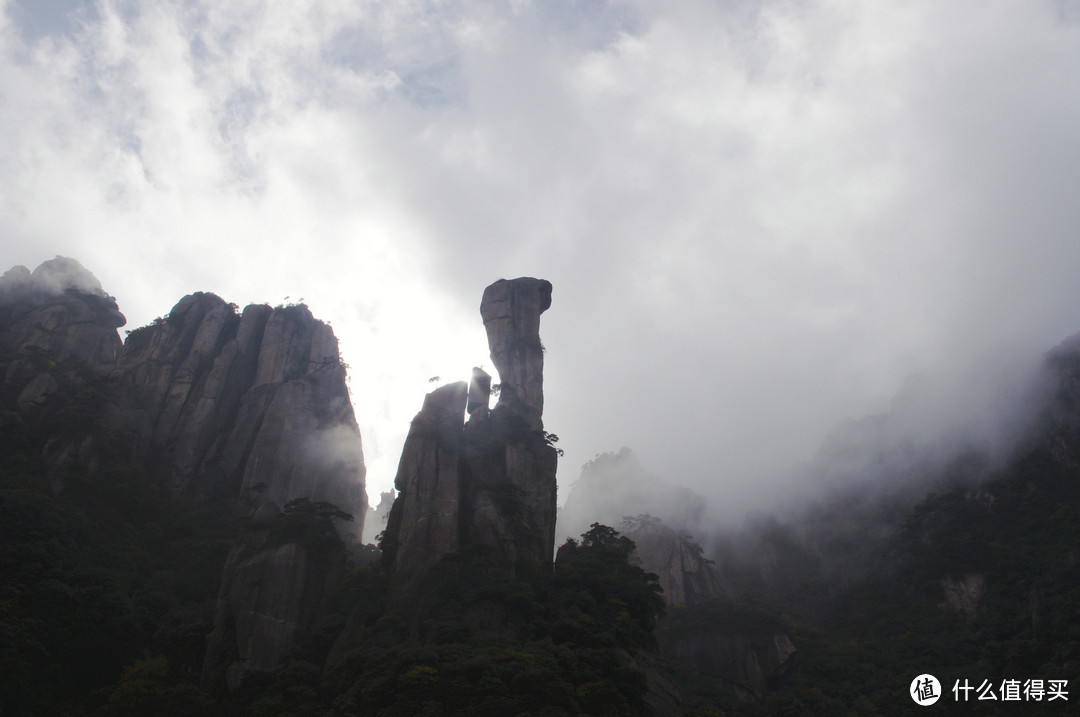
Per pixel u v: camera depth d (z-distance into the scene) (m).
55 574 65.00
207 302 117.44
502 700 47.66
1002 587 103.94
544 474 81.56
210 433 102.44
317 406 107.94
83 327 112.69
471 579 64.12
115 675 61.06
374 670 53.53
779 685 99.12
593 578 70.69
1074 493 113.50
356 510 103.44
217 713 55.47
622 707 52.00
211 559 83.62
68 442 86.25
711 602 112.25
